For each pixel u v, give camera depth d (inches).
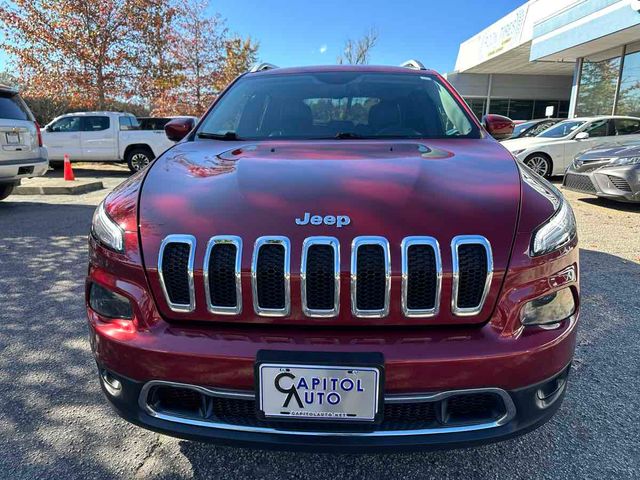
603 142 381.1
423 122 103.5
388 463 76.6
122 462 76.7
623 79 564.1
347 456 78.4
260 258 59.9
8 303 138.1
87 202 319.9
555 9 666.2
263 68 133.1
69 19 608.1
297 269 59.1
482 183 69.8
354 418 58.7
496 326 59.9
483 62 951.6
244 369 58.9
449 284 58.9
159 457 78.0
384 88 112.0
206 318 61.4
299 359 57.5
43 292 146.9
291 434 60.2
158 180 74.9
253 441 60.9
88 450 79.2
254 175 72.5
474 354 57.6
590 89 631.8
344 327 60.2
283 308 60.0
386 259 58.6
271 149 87.7
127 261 63.6
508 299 59.9
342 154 82.8
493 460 76.7
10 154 269.9
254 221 62.2
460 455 78.0
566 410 88.2
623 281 153.4
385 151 85.0
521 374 59.2
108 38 624.4
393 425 60.7
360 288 59.3
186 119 115.6
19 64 621.3
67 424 85.5
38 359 107.0
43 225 243.1
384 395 57.9
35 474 73.7
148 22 636.7
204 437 61.8
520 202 65.7
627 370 101.1
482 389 58.7
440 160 78.3
